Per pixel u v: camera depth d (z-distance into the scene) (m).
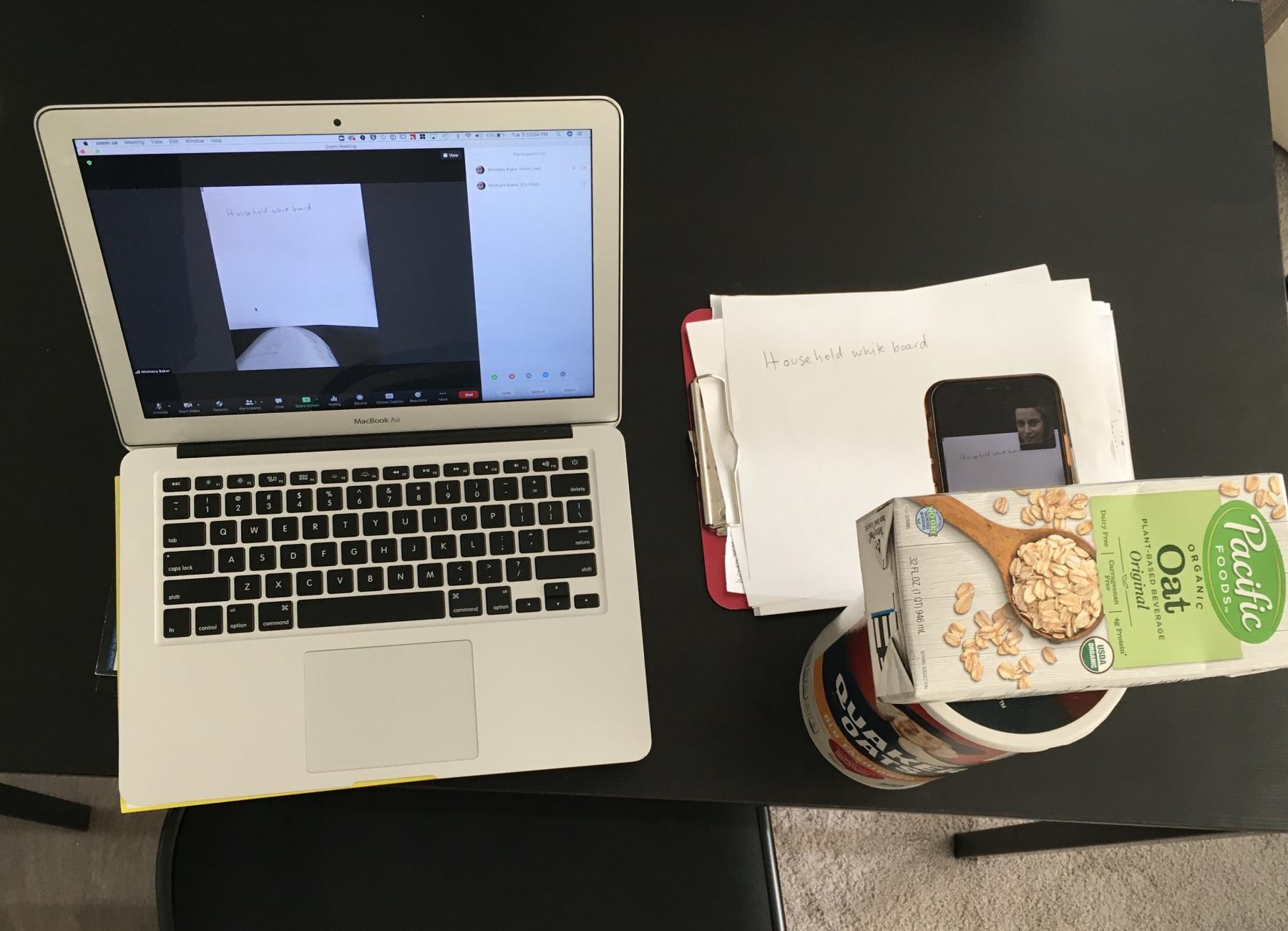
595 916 0.75
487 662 0.57
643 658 0.59
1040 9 0.74
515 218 0.54
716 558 0.62
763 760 0.58
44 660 0.58
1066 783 0.58
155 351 0.56
